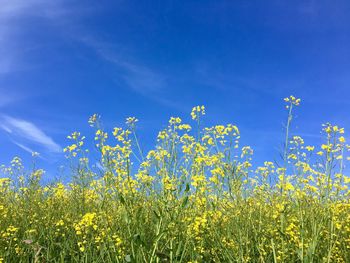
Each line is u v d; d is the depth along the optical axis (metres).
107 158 0.95
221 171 0.98
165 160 0.93
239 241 0.89
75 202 1.17
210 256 0.92
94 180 1.09
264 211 1.06
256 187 1.14
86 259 0.89
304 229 0.87
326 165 0.89
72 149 1.17
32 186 1.33
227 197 1.03
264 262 0.90
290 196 1.02
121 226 0.88
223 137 1.03
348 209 1.07
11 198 1.36
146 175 0.95
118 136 0.99
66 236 1.10
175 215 0.83
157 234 0.77
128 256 0.74
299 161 1.00
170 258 0.75
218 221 0.97
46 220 1.14
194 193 0.94
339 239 0.96
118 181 0.93
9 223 1.15
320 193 0.91
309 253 0.82
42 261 0.95
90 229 0.96
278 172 1.03
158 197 0.89
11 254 0.98
